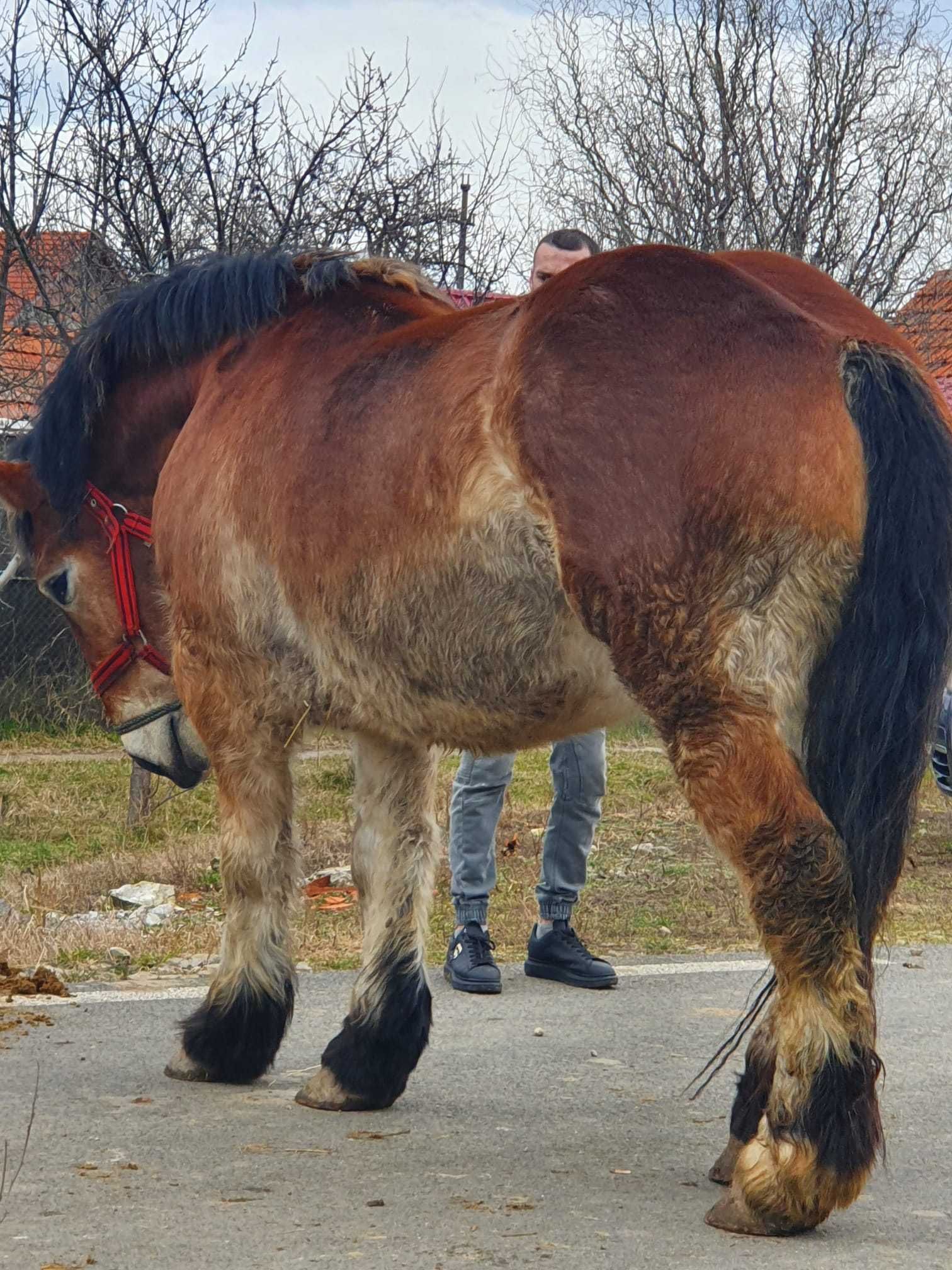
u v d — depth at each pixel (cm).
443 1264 316
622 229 1280
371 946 440
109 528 493
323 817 994
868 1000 315
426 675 372
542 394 339
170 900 778
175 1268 313
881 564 321
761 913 316
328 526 381
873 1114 319
